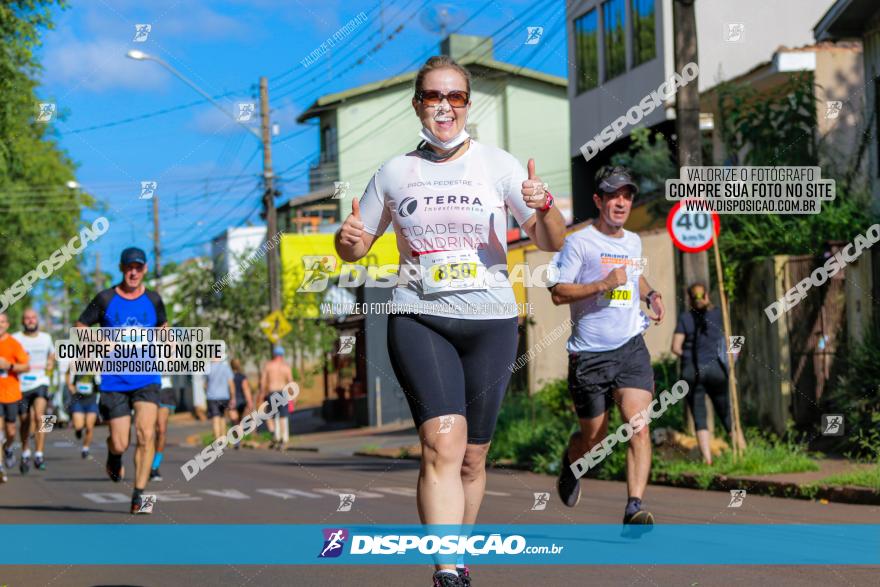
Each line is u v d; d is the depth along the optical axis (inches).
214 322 1560.0
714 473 446.3
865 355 510.3
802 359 539.2
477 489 198.4
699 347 469.4
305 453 854.5
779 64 668.1
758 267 561.6
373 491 458.6
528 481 505.7
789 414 534.0
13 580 251.4
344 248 193.5
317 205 1611.7
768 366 548.7
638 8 1002.1
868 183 638.5
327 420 1423.5
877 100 637.3
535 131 1598.2
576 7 1116.5
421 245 189.5
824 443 516.7
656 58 971.9
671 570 244.7
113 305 366.6
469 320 188.5
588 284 287.9
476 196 189.2
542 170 1603.1
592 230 296.5
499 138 1589.6
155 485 512.7
